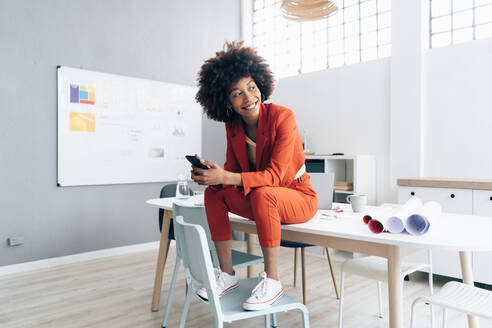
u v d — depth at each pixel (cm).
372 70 400
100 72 390
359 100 410
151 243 434
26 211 346
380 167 395
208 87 167
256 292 127
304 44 482
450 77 345
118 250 406
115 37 403
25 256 345
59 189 366
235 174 141
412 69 362
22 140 344
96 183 388
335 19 451
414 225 129
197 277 136
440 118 351
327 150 438
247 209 150
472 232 128
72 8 373
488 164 325
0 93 332
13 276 326
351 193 376
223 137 507
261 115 157
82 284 303
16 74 340
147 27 429
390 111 383
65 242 369
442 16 366
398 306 123
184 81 464
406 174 367
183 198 243
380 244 127
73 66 374
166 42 446
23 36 344
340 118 426
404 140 368
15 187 340
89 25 384
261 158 159
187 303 163
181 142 459
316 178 204
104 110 393
